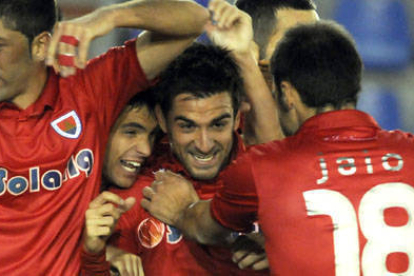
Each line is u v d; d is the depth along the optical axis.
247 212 10.41
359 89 10.46
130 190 12.63
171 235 12.41
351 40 10.55
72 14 29.08
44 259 11.13
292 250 9.88
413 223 9.84
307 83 10.24
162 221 11.84
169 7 11.49
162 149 12.85
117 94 11.77
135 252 12.53
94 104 11.48
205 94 11.73
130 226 12.48
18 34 10.60
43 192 11.06
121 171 12.52
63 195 11.16
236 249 11.55
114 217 11.05
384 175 9.97
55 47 9.97
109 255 11.96
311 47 10.31
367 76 33.88
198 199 11.91
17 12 10.54
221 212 10.67
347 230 9.75
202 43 12.45
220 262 12.38
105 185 12.77
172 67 12.00
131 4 11.25
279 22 14.43
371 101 33.66
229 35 12.33
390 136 10.34
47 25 10.94
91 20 10.52
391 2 34.09
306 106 10.38
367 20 33.91
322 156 10.05
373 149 10.12
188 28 11.68
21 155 10.92
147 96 12.36
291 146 10.22
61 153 11.09
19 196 11.00
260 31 14.53
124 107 12.28
